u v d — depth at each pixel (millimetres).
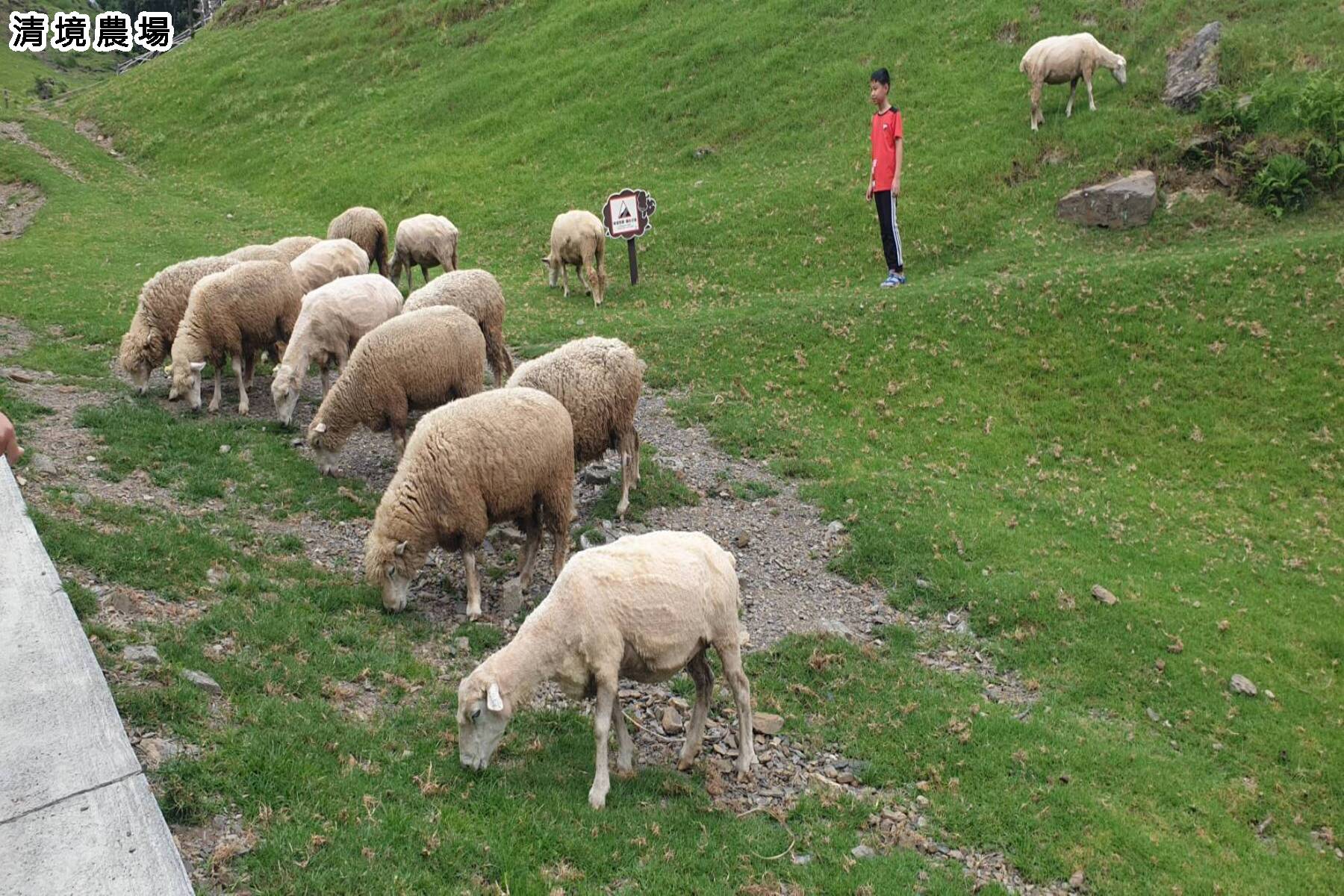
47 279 20734
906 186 21859
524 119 30875
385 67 38375
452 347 11430
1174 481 13695
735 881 6027
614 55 32094
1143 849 7227
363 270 15672
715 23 31672
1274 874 7367
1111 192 19812
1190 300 16719
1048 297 17125
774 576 10703
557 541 9273
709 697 7273
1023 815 7383
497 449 8461
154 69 47438
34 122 39750
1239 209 19562
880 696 8703
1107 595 10641
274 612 7984
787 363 16312
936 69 25828
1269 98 20500
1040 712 8844
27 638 3084
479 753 6371
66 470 10203
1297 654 10219
